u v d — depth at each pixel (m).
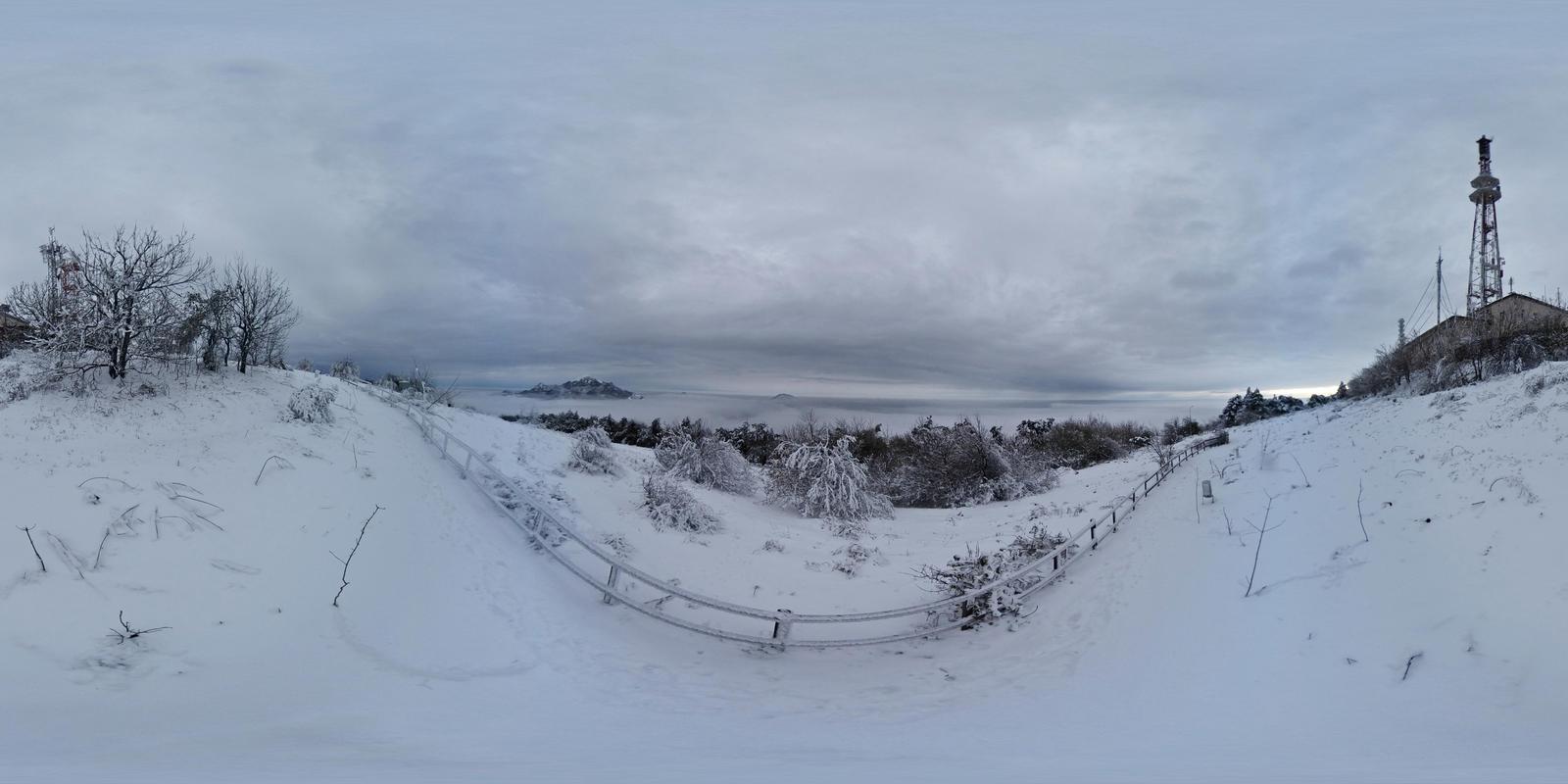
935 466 27.94
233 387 13.61
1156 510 16.95
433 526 11.91
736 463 23.20
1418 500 10.77
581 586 12.35
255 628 8.20
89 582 8.01
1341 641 8.31
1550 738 5.99
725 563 15.34
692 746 6.86
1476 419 13.00
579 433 19.12
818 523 20.89
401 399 17.14
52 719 6.23
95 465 9.95
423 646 9.00
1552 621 7.18
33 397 11.33
